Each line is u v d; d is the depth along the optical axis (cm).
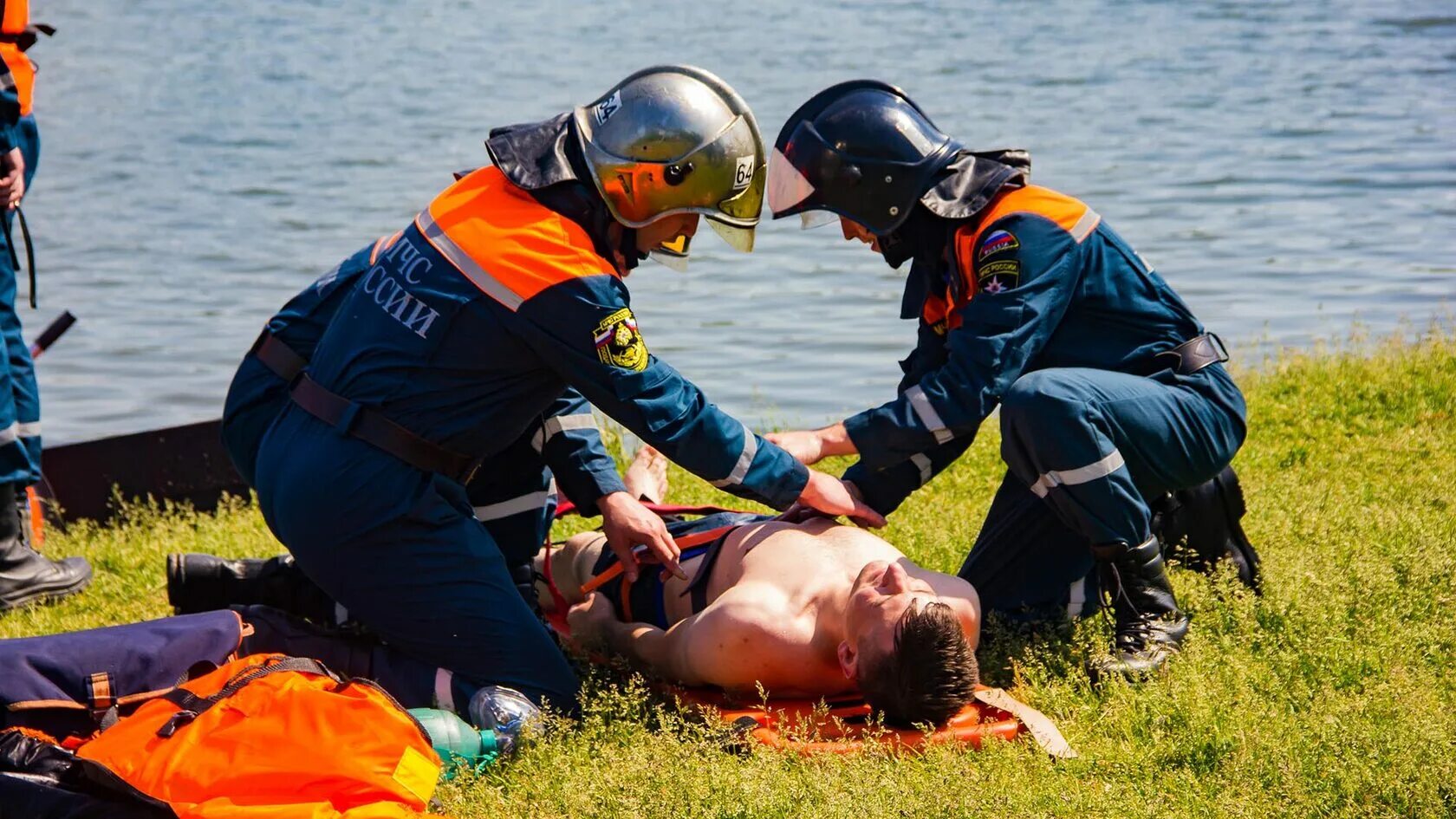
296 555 442
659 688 471
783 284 1638
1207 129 2697
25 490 589
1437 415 770
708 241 1912
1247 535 576
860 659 425
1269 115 2827
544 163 431
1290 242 1770
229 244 2009
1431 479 643
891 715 424
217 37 4956
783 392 1183
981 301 470
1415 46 3838
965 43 4197
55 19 5544
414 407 429
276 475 441
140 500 714
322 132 3027
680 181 424
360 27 5194
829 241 1884
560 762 402
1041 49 4031
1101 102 3077
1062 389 461
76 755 358
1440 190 2088
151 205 2297
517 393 440
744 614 444
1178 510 507
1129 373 491
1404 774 369
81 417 1224
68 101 3544
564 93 3491
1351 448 714
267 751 350
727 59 3944
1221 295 1493
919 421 472
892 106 484
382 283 436
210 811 336
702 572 489
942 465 515
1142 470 482
